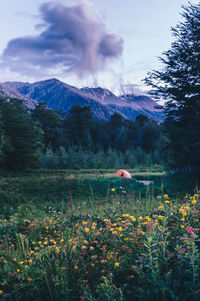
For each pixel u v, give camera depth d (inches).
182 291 80.3
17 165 1405.0
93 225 138.2
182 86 631.2
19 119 1467.8
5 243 164.6
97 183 658.8
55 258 106.7
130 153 1915.6
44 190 585.6
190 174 634.2
